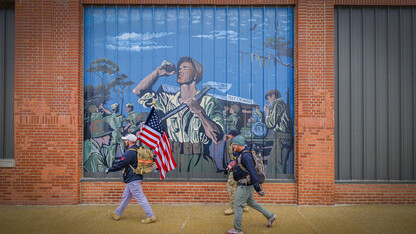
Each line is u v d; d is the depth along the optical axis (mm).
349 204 6621
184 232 4938
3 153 6762
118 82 6863
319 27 6641
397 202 6652
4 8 6812
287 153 6789
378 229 5145
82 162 6742
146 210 5320
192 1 6793
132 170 5316
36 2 6598
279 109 6836
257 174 4738
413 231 5059
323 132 6555
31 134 6520
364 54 6883
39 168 6500
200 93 6836
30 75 6566
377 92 6879
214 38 6898
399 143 6820
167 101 6836
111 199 6613
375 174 6766
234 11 6895
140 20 6879
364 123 6840
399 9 6859
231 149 5766
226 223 5375
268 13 6879
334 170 6746
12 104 6867
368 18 6887
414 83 6840
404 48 6879
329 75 6617
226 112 6828
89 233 4895
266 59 6887
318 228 5164
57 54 6594
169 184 6613
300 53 6625
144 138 5527
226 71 6871
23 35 6578
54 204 6465
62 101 6562
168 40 6891
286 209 6258
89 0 6746
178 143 6777
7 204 6477
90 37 6844
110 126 6824
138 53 6887
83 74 6828
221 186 6621
